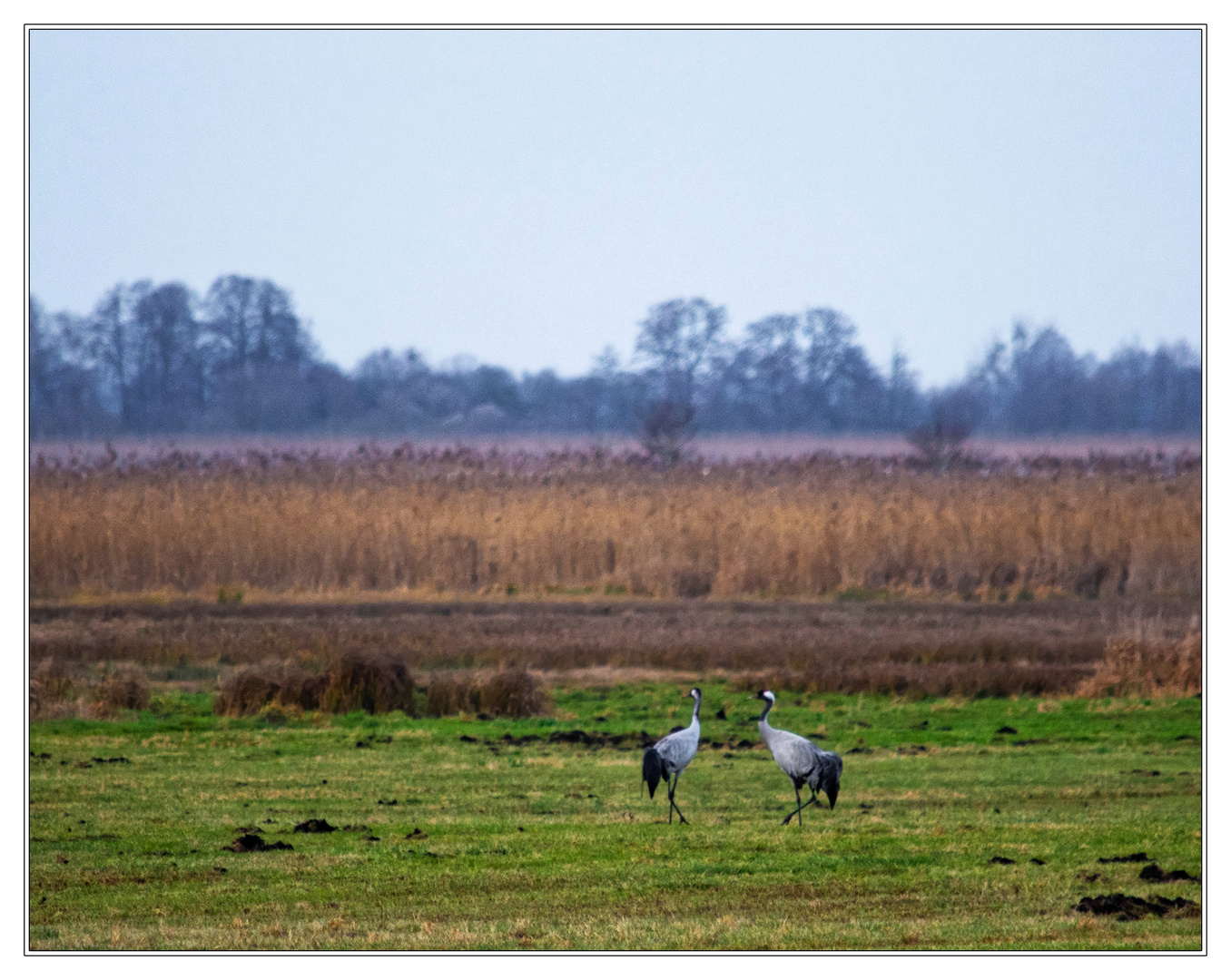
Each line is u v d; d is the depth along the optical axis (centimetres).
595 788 3522
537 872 2627
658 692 5203
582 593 8244
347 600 7894
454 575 8362
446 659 5862
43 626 6656
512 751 4062
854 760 3916
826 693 5175
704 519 8750
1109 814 3169
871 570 8369
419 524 8569
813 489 9919
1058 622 6969
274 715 4659
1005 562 8456
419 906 2428
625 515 8762
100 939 2230
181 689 5284
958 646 5991
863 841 2883
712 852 2784
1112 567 8275
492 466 11212
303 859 2733
